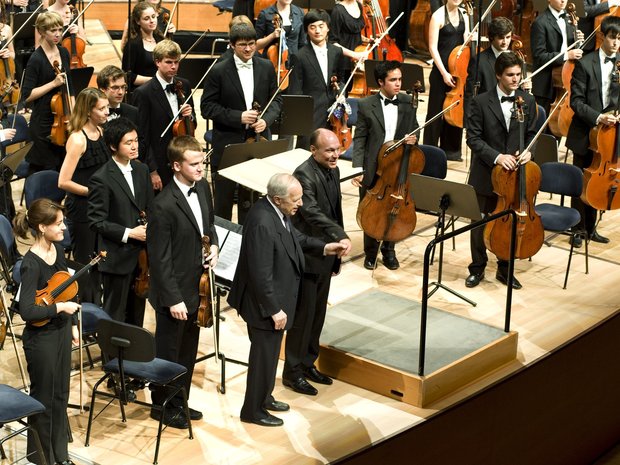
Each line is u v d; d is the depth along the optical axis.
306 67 20.00
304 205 13.92
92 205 14.26
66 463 12.70
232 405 14.30
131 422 13.78
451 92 23.16
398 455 13.82
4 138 17.66
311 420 13.98
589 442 18.11
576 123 19.52
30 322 12.28
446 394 14.72
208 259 13.48
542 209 18.59
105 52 28.42
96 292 15.22
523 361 15.81
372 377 14.72
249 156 16.70
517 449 16.14
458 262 19.34
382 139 17.58
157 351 13.57
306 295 14.19
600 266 19.30
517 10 29.22
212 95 18.00
